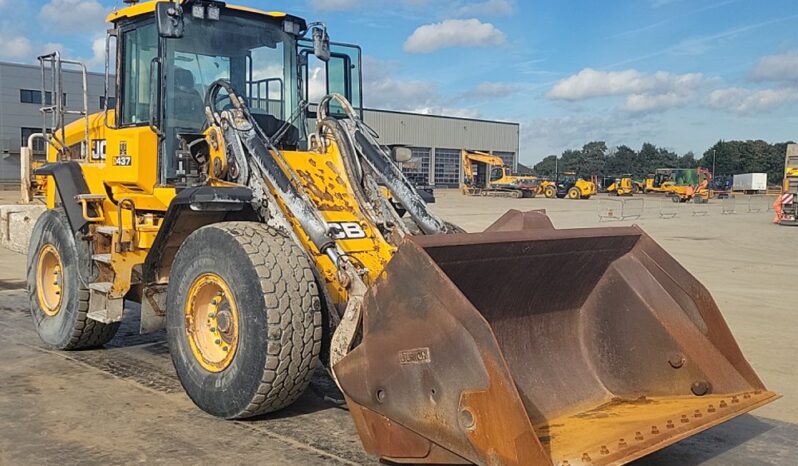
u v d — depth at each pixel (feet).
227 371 15.07
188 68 18.75
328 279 15.57
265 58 20.30
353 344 13.35
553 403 13.65
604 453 10.99
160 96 18.21
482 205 120.88
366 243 16.58
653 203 143.23
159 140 18.44
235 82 19.65
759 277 40.40
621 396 14.23
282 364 14.33
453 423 10.84
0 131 126.93
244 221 16.79
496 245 12.72
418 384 11.34
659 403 13.50
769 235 69.51
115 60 19.94
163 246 17.34
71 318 20.86
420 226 17.40
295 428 15.14
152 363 20.38
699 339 13.56
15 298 30.58
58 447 13.99
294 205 15.65
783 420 16.60
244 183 16.37
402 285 11.62
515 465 10.09
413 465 12.80
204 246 15.52
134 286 20.03
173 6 17.57
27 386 17.99
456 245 12.17
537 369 14.10
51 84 23.31
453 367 10.85
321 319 14.78
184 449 13.94
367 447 12.42
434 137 217.15
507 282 13.65
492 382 10.36
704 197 153.69
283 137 20.45
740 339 24.48
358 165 18.19
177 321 16.26
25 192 27.04
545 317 14.75
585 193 153.28
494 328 13.94
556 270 14.12
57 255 21.63
